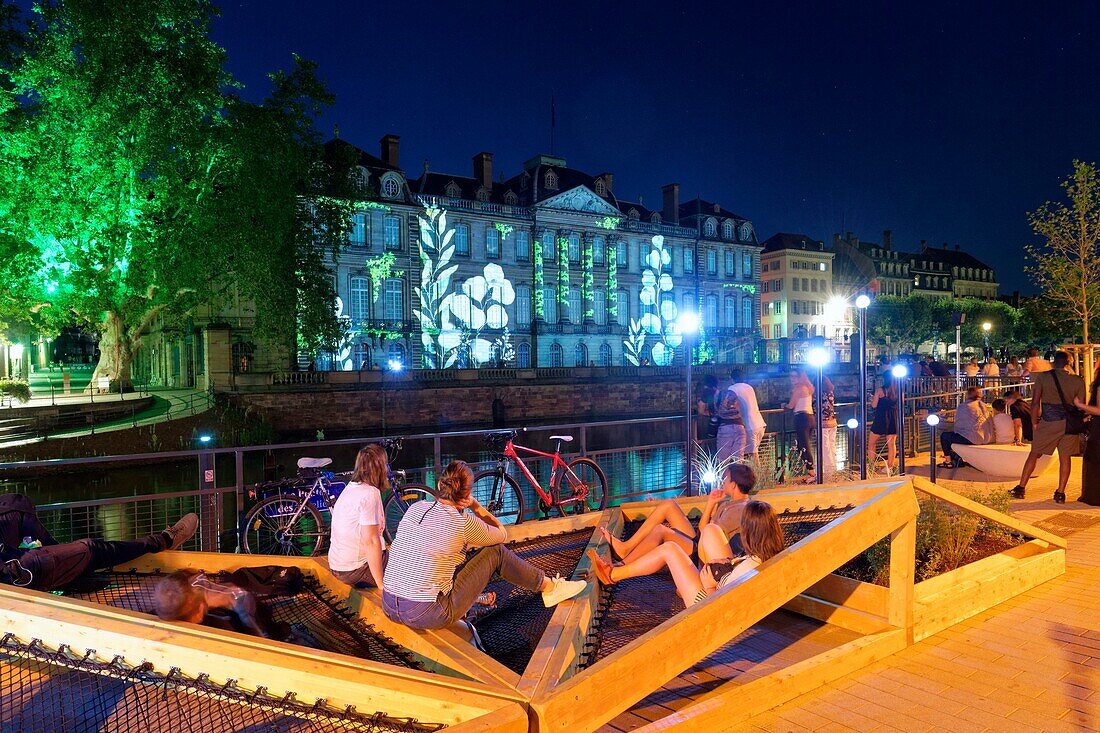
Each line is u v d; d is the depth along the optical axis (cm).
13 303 3033
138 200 3097
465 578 397
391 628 396
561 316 7138
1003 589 549
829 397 1062
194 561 510
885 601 480
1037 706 383
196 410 3281
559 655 324
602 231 7488
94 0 2820
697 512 607
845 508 525
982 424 1131
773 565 389
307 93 3203
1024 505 881
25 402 3123
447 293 6444
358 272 5978
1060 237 1845
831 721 370
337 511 470
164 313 3862
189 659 316
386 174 6166
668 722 343
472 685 287
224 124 3105
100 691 328
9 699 324
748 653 450
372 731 277
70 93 2869
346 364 5828
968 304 9069
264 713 299
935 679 419
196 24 3139
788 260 9356
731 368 6084
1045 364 1364
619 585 512
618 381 5434
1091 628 492
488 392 4747
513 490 885
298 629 404
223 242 3064
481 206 6675
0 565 454
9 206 2758
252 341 4772
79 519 1844
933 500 621
